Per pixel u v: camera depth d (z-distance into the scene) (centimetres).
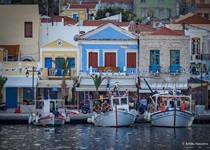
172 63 13212
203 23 16838
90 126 11025
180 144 9319
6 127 10844
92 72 13150
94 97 12406
